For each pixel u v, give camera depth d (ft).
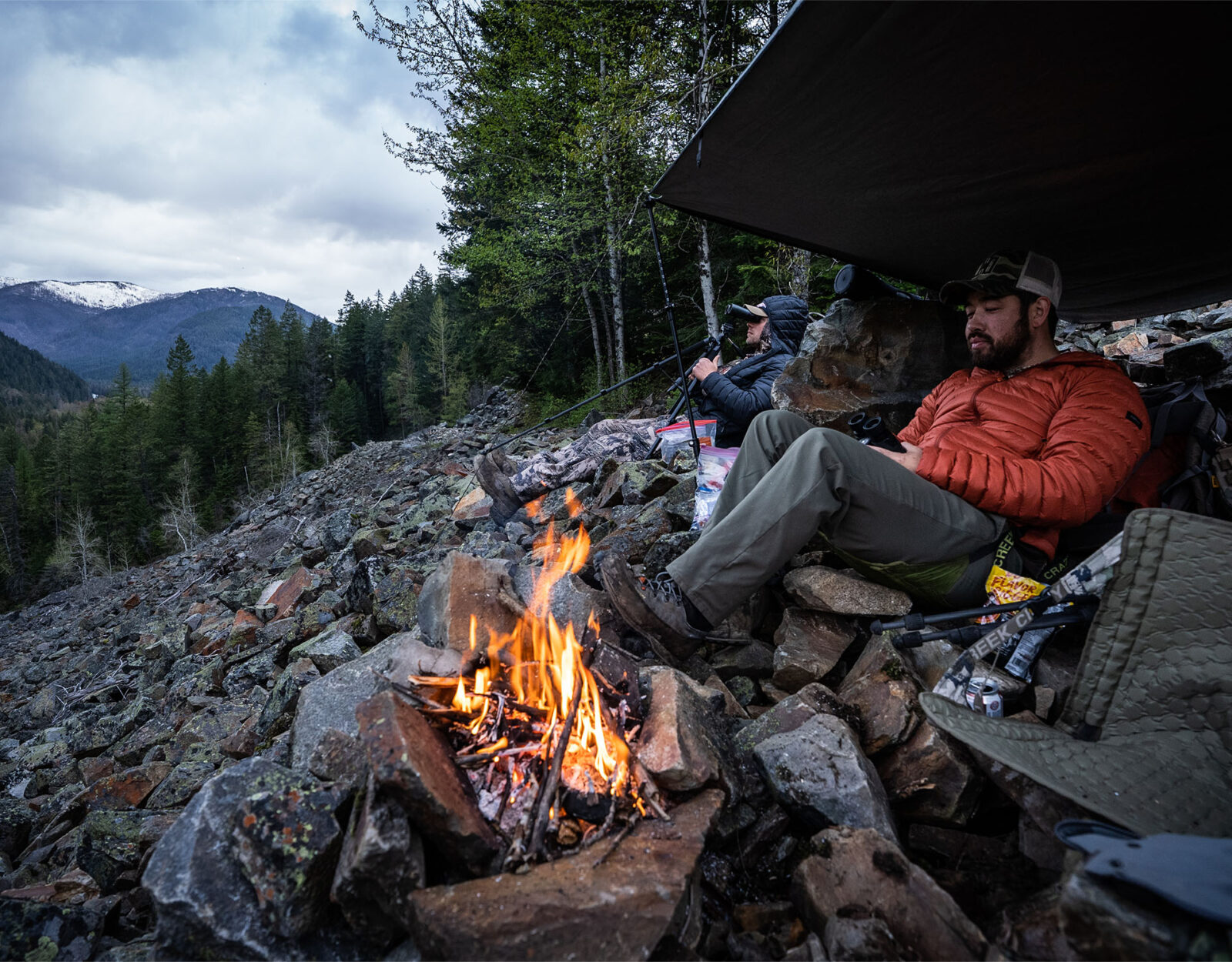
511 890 4.51
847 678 7.38
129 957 6.06
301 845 5.03
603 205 44.55
